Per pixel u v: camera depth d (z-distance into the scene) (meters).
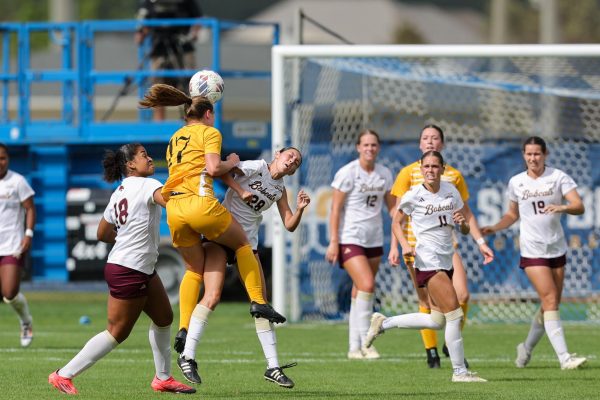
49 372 37.03
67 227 68.81
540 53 56.06
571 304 62.00
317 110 62.94
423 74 64.38
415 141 63.03
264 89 83.31
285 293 57.78
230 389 33.25
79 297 74.94
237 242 31.14
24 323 45.72
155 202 30.39
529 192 38.91
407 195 35.47
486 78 65.62
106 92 84.25
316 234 61.12
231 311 65.50
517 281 62.44
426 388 33.66
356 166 43.34
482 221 63.00
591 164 63.44
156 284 30.98
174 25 67.75
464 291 39.16
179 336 30.84
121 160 30.97
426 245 35.31
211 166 30.58
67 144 69.06
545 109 65.12
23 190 45.50
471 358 43.34
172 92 31.44
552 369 39.19
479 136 66.00
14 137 69.50
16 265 45.00
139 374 36.88
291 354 44.22
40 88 87.19
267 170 32.12
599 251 62.16
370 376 36.94
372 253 43.72
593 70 64.75
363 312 43.00
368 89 67.06
